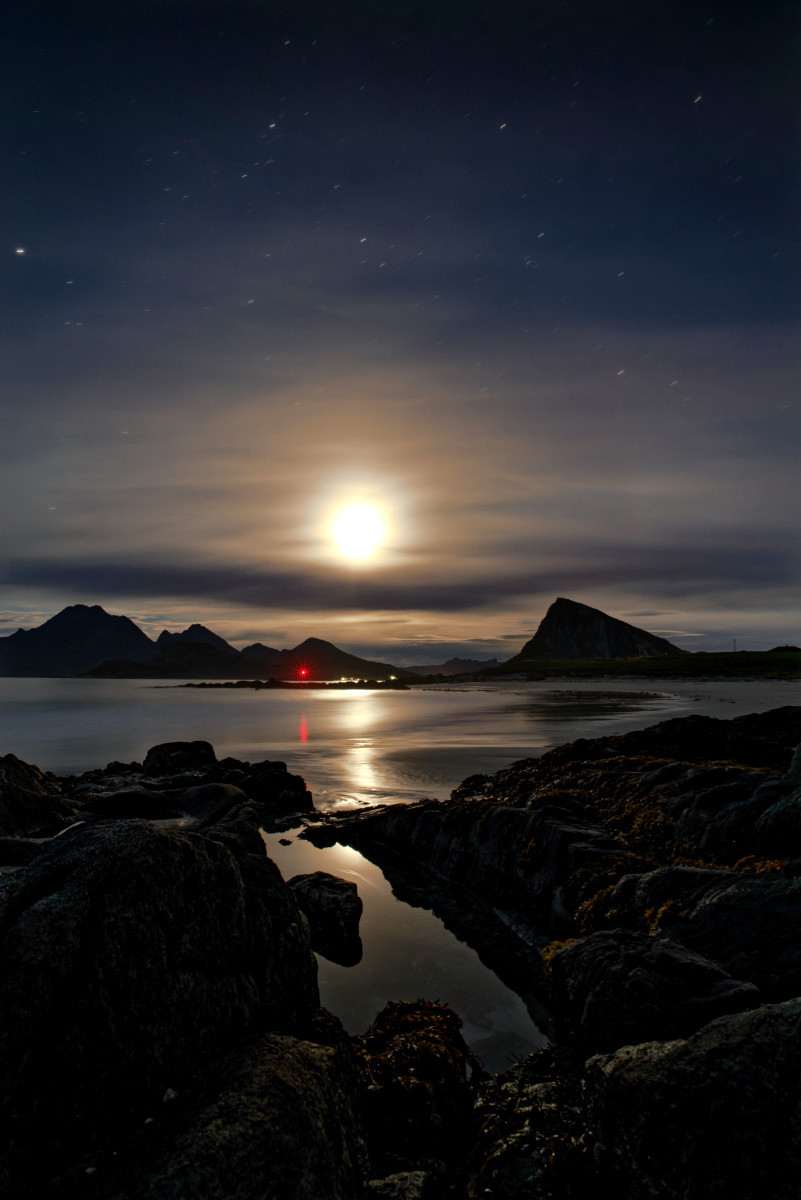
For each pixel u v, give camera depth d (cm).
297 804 2603
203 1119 466
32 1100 452
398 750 4472
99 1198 412
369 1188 541
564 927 1305
